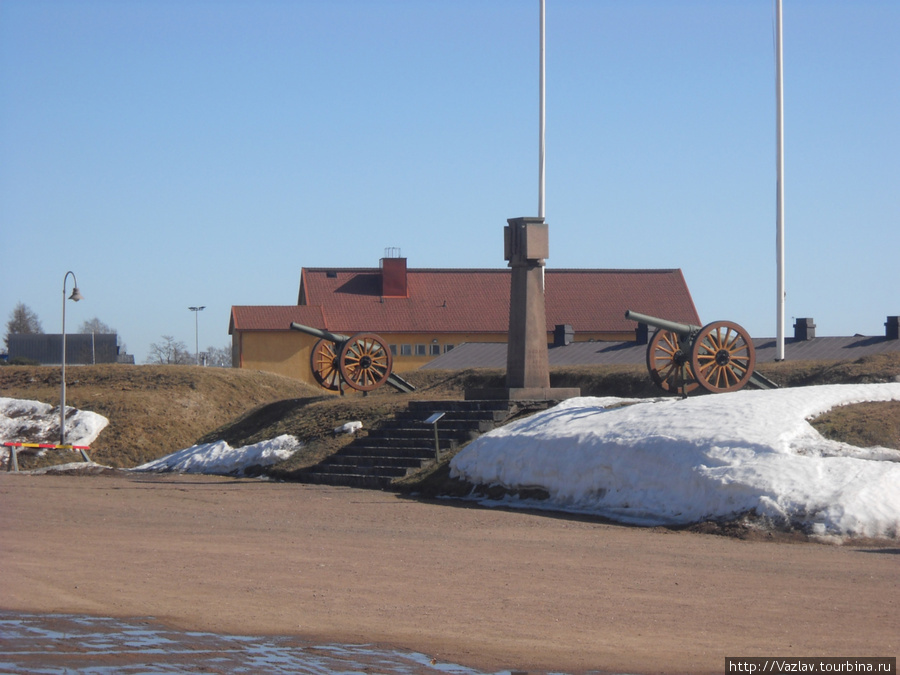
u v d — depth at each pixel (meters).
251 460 31.36
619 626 9.46
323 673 7.54
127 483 27.20
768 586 11.62
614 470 19.84
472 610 10.12
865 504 15.93
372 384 39.81
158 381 47.62
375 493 24.12
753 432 18.83
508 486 21.89
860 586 11.65
